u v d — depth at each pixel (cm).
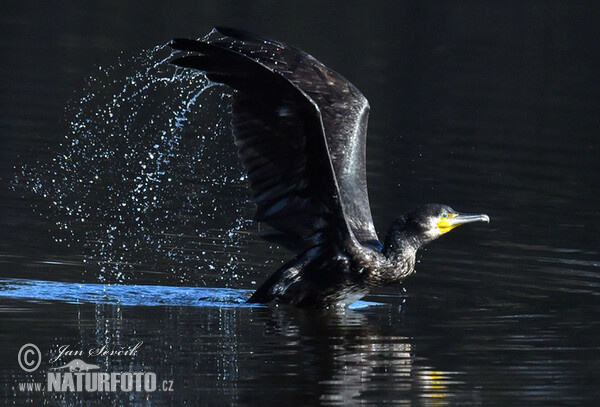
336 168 1201
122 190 1622
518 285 1230
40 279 1205
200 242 1389
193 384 888
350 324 1081
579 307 1147
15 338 993
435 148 1941
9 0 2944
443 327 1073
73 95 2139
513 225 1505
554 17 3014
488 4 3114
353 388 884
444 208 1171
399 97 2273
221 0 3025
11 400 852
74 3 2956
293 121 1045
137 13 2856
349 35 2753
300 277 1152
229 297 1181
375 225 1484
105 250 1332
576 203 1636
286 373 922
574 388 891
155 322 1070
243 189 1662
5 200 1530
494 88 2402
